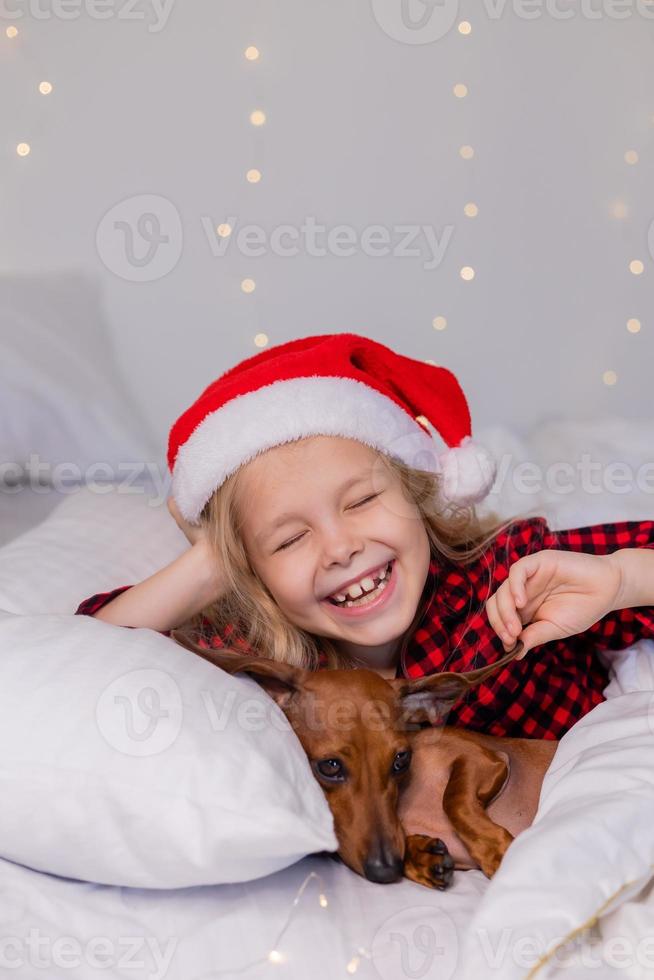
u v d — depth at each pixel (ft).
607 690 5.16
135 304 9.62
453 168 9.85
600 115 9.89
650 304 10.21
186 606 4.93
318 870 3.89
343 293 9.95
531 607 4.49
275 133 9.66
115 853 3.47
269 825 3.32
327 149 9.72
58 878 3.73
